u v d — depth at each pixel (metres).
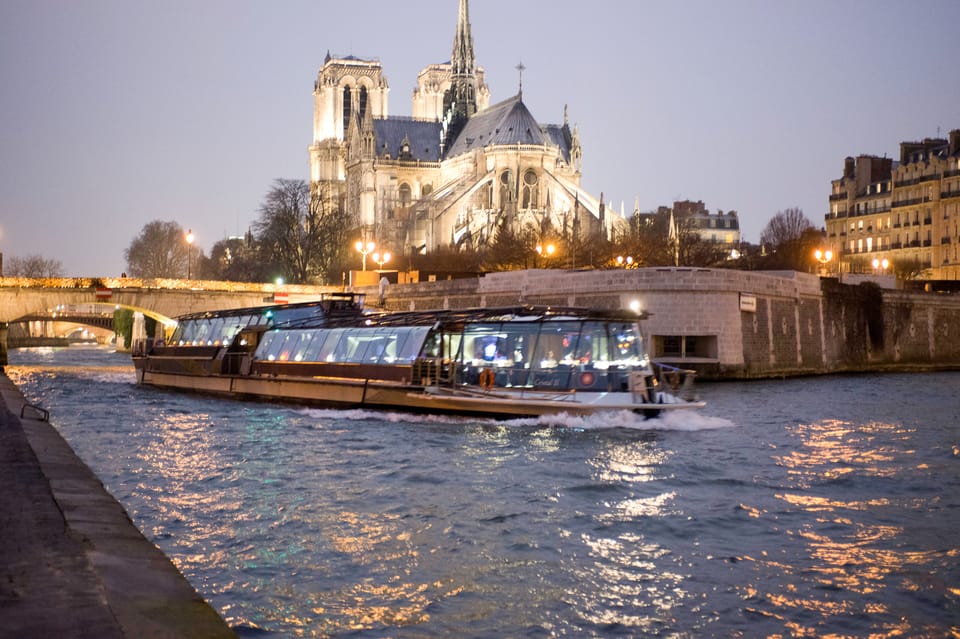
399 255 172.88
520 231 154.00
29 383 65.62
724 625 16.17
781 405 50.06
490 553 20.17
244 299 94.56
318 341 48.16
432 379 42.12
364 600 17.16
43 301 88.62
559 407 38.66
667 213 197.00
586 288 69.69
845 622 16.31
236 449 33.22
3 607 10.47
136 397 53.12
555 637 15.57
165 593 11.49
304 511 23.70
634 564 19.48
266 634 15.49
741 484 27.62
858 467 30.50
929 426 41.09
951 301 93.56
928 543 21.20
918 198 141.00
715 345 67.00
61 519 14.84
